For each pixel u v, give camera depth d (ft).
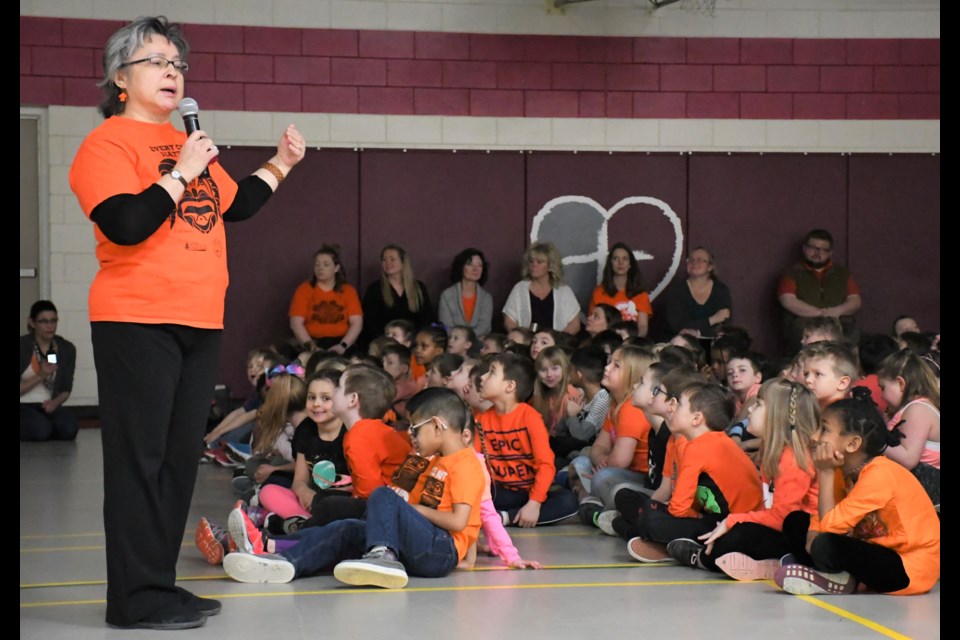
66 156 32.71
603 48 35.19
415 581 13.62
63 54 32.63
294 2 33.91
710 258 33.96
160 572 11.50
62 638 11.09
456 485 13.88
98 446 28.53
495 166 34.96
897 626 11.58
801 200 35.91
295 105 33.99
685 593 13.03
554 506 17.89
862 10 35.83
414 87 34.53
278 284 34.12
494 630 11.41
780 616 11.99
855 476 13.41
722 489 14.55
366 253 34.50
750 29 35.60
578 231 35.27
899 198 36.14
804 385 14.49
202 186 11.50
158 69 11.29
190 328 11.34
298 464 17.20
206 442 26.27
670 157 35.53
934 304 36.37
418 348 26.25
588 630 11.44
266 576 13.42
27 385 29.60
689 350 21.04
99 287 11.16
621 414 18.16
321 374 16.93
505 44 34.86
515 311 33.50
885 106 36.04
